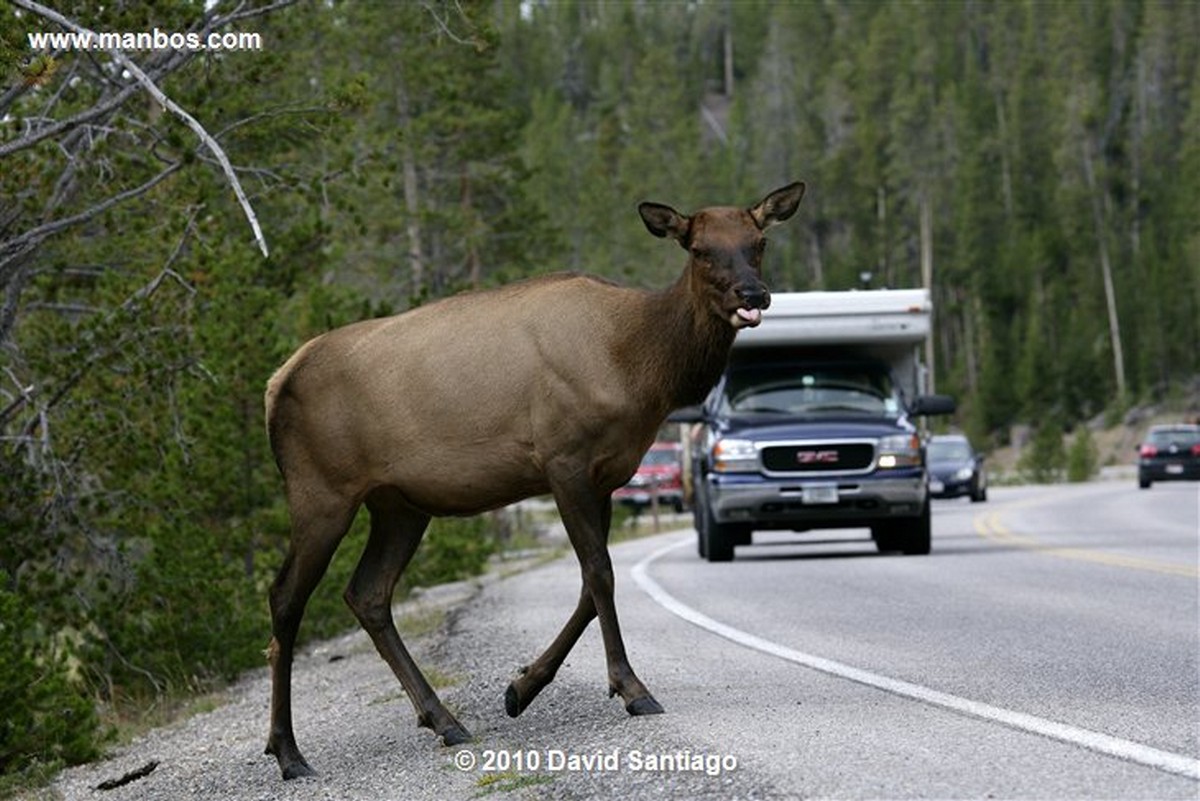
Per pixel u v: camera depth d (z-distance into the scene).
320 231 69.12
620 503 149.88
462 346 35.28
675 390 34.34
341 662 58.22
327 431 35.78
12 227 53.91
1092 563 70.62
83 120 48.25
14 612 44.75
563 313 34.94
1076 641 43.94
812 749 29.14
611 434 34.31
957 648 43.19
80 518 57.00
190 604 58.56
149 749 45.53
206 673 58.62
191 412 61.69
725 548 80.00
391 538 37.19
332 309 73.50
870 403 80.56
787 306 81.62
